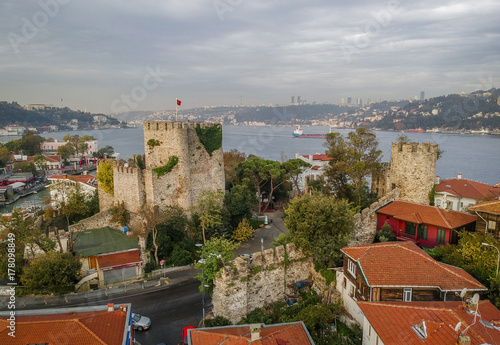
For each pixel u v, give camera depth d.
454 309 27.73
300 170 91.31
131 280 55.03
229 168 108.56
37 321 30.19
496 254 36.66
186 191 68.00
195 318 43.94
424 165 57.88
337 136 75.19
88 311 35.38
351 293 38.97
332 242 43.91
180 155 66.81
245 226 70.62
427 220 50.38
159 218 61.38
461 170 158.12
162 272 57.34
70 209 74.25
